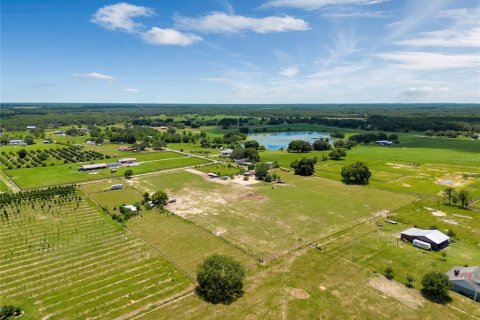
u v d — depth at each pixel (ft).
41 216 311.06
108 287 195.52
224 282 183.83
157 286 196.54
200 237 264.52
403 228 286.05
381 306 178.60
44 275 208.44
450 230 276.82
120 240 258.78
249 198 370.32
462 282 191.42
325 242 256.73
